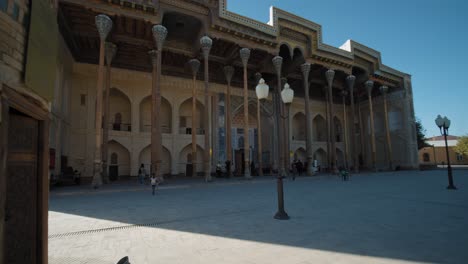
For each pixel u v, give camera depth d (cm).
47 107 243
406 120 2453
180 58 1875
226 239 377
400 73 2517
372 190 955
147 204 702
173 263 290
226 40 1625
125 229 440
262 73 2198
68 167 1455
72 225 469
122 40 1575
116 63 1792
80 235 406
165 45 1747
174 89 1959
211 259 300
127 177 1752
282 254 313
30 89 210
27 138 218
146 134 1823
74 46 1569
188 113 2044
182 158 1942
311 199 748
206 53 1536
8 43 183
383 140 2609
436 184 1144
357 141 2819
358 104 2709
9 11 186
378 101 2694
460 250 317
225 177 1759
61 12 1274
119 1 1320
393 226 436
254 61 1998
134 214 563
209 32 1566
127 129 1839
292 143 2419
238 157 2241
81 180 1586
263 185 1259
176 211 593
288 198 775
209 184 1277
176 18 1562
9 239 195
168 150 1867
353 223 461
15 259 199
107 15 1332
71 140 1597
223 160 2023
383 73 2425
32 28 212
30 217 216
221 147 2039
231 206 649
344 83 2533
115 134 1723
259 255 311
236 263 288
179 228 443
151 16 1400
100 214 567
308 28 1961
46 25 242
